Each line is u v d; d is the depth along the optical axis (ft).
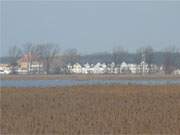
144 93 339.36
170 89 367.86
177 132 207.62
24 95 334.85
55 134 203.00
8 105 285.64
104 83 423.64
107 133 205.26
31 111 263.08
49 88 385.50
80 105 284.82
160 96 320.91
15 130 211.00
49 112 258.78
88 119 236.43
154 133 205.46
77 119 237.04
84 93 344.90
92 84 413.80
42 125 221.25
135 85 402.52
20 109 270.46
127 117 242.17
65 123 226.79
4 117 242.58
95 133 205.16
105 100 304.71
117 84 409.90
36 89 378.12
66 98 316.81
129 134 203.21
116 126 219.41
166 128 215.92
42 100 307.37
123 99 308.81
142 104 285.64
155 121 231.71
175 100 301.43
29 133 204.95
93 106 279.28
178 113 252.42
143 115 247.91
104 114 251.39
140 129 213.46
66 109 269.23
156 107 273.75
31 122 228.63
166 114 250.37
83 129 212.84
